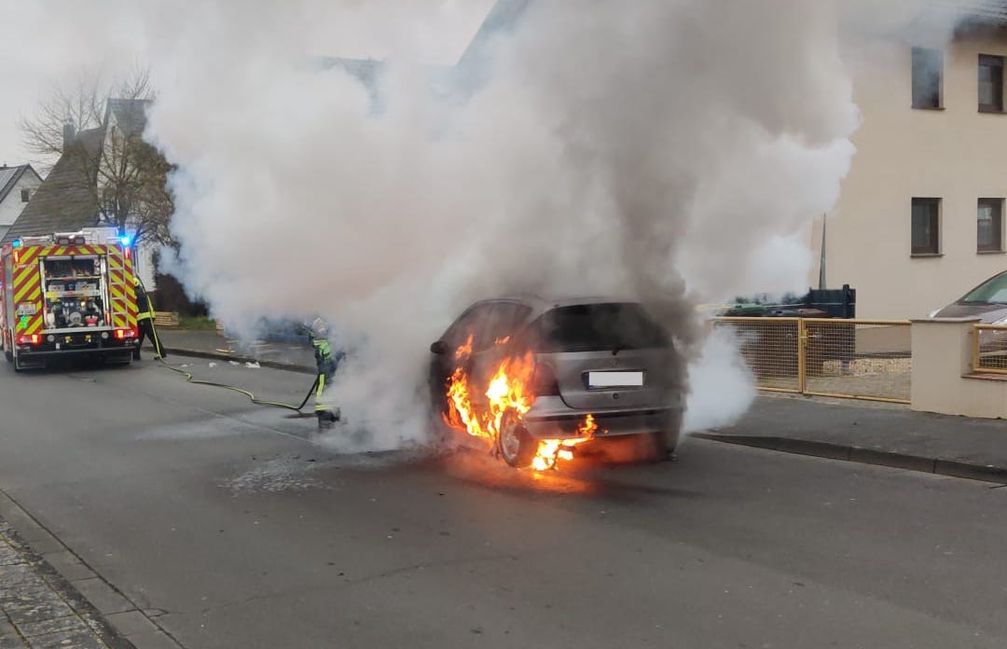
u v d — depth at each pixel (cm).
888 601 487
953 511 661
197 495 768
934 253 1923
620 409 788
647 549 587
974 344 952
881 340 1068
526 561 569
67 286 1888
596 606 489
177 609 504
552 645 440
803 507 682
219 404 1324
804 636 442
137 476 846
